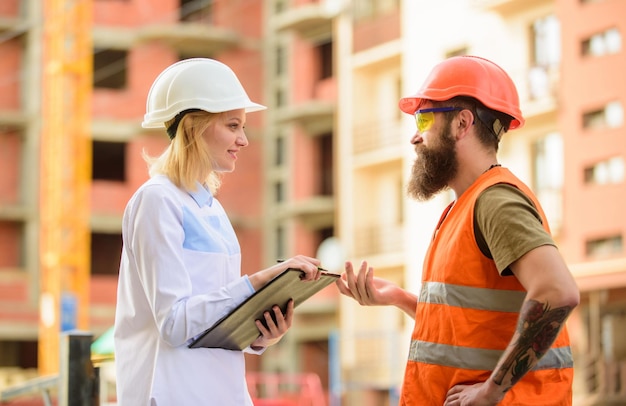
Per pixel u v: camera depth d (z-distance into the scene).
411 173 4.25
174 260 3.95
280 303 4.06
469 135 4.14
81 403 4.55
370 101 31.80
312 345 34.38
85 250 34.88
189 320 3.87
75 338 4.58
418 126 4.23
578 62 25.14
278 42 37.47
